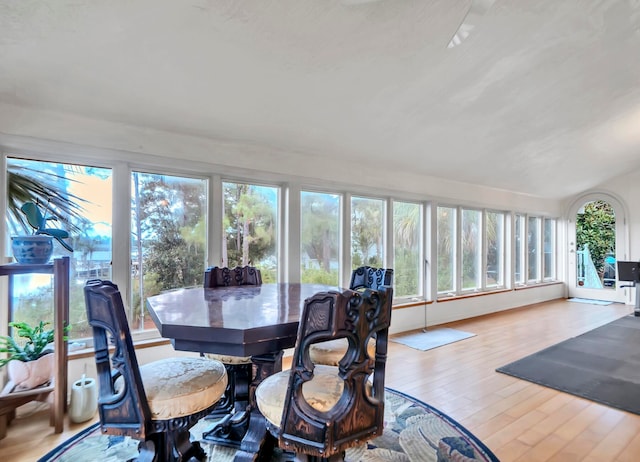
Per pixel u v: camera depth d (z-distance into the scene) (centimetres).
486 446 191
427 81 257
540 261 682
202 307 165
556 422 217
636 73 296
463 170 457
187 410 130
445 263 494
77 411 209
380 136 330
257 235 328
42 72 194
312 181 353
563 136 407
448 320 482
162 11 165
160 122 258
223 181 308
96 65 194
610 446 192
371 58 220
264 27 183
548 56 256
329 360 182
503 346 373
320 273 370
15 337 227
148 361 262
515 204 600
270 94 243
